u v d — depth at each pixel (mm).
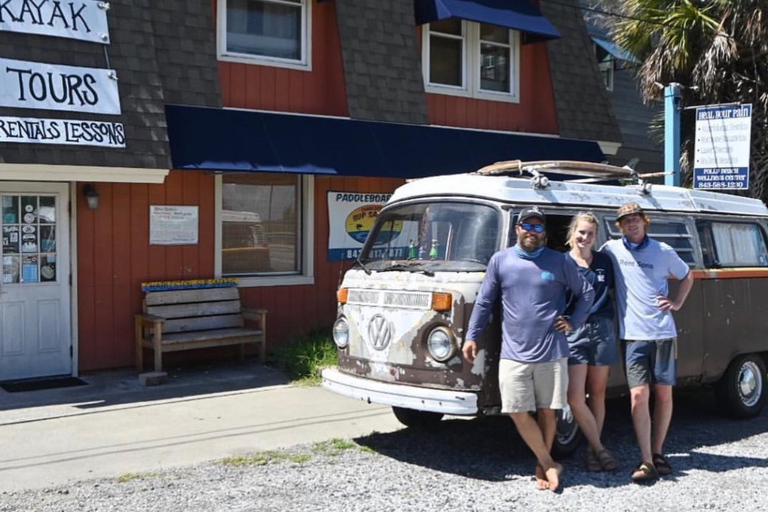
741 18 13031
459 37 13781
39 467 6871
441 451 7434
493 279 6301
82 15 9438
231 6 11516
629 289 6770
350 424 8336
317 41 12172
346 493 6254
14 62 8891
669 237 8070
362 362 7176
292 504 6004
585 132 14547
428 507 5945
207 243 11156
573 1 14992
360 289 7297
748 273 8633
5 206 9719
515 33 14391
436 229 7246
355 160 11367
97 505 5984
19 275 9828
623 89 18984
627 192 7941
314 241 12039
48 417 8398
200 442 7633
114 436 7781
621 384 7430
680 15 13547
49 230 10000
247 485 6441
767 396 9172
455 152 12539
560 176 12562
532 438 6305
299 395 9484
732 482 6555
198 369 10734
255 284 11523
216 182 11172
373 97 11984
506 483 6512
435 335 6621
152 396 9320
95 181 9523
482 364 6508
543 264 6215
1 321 9727
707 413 9016
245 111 10961
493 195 7008
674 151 11562
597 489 6352
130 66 9672
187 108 10445
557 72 14445
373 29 12195
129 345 10570
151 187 10672
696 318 8094
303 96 12055
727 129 11055
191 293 10836
